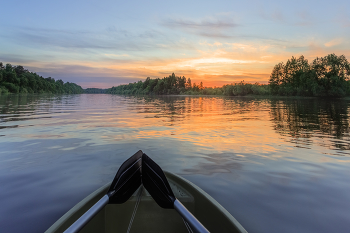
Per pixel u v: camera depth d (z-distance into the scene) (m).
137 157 2.09
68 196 2.57
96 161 3.87
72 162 3.81
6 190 2.72
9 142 5.18
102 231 1.93
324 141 5.70
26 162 3.78
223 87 95.75
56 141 5.36
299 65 54.78
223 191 2.78
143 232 1.97
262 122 9.20
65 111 13.68
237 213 2.26
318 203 2.50
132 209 1.97
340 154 4.49
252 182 3.08
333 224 2.08
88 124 8.20
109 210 1.96
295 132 6.94
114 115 11.66
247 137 6.12
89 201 1.83
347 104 24.89
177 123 8.74
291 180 3.16
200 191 2.02
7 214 2.17
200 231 1.37
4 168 3.48
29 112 12.52
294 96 55.00
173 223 1.96
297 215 2.23
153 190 1.87
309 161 4.04
